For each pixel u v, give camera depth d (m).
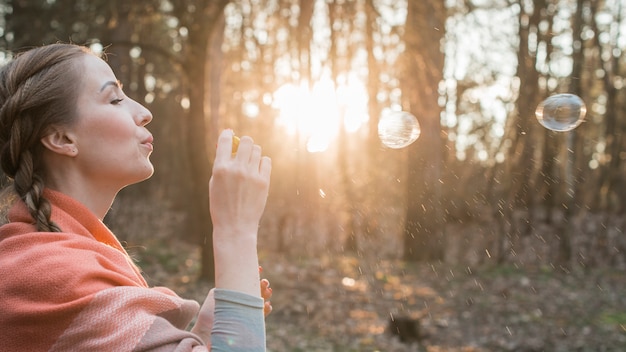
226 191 1.10
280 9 14.95
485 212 17.14
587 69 19.62
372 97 14.50
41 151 1.17
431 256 14.46
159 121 24.64
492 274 12.94
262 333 1.05
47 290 0.98
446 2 15.66
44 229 1.09
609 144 20.38
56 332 0.96
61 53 1.17
